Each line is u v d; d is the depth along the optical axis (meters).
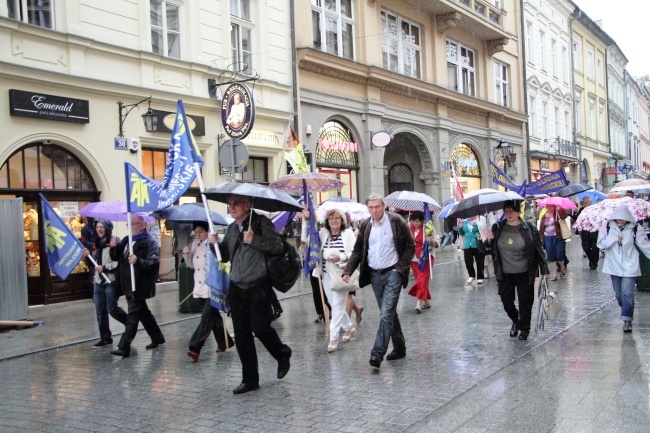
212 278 7.27
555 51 38.88
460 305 11.21
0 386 6.75
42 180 12.54
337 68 19.84
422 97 24.34
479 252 14.19
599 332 8.27
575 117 41.56
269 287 6.21
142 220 8.26
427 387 6.08
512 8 32.41
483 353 7.39
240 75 16.62
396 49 23.42
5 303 10.09
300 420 5.25
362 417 5.27
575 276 14.83
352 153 21.38
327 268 8.12
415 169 25.62
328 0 20.52
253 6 17.56
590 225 8.45
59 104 12.43
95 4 13.33
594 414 5.05
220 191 6.07
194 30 15.56
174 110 14.96
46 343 8.92
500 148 29.34
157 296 13.33
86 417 5.56
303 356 7.68
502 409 5.30
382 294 7.25
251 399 5.93
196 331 7.69
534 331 8.54
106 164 13.42
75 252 8.74
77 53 12.90
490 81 29.86
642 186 13.73
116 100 13.66
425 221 11.51
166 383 6.64
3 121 11.58
